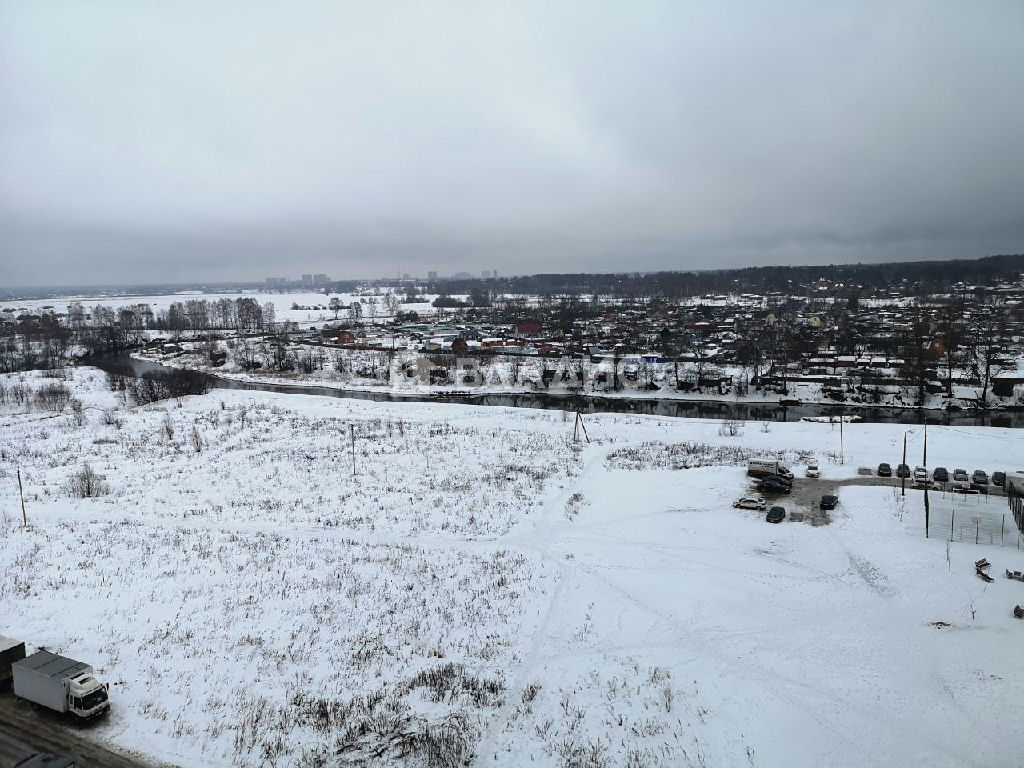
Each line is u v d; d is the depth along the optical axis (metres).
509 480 53.28
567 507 46.28
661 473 54.34
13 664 23.69
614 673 25.55
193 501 48.94
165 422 77.94
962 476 50.47
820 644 27.38
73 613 30.56
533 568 35.97
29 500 49.44
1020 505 39.44
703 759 20.58
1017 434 68.06
